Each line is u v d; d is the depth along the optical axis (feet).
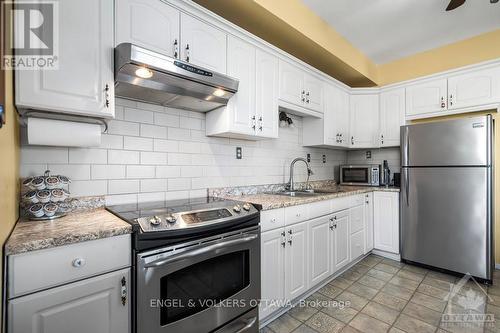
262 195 7.32
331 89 9.42
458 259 7.66
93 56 3.78
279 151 8.71
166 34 4.61
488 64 8.21
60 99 3.49
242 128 6.07
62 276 2.88
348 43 9.16
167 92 4.77
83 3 3.70
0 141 2.56
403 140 8.84
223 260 4.48
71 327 2.94
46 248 2.77
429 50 9.82
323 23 7.87
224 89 5.22
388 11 7.41
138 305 3.39
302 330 5.29
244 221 4.75
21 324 2.63
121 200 5.10
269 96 6.79
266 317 5.51
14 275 2.59
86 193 4.69
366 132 10.55
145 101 5.44
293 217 6.08
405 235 8.82
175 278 3.78
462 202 7.59
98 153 4.85
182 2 4.82
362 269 8.46
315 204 6.81
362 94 10.60
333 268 7.51
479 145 7.32
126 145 5.20
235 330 4.58
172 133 5.90
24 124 3.80
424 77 9.41
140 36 4.28
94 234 3.07
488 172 7.18
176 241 3.78
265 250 5.38
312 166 10.23
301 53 8.25
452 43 9.29
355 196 8.80
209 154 6.62
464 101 8.63
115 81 4.15
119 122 5.11
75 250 2.98
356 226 8.80
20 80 3.19
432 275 7.95
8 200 2.97
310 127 9.48
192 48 5.00
